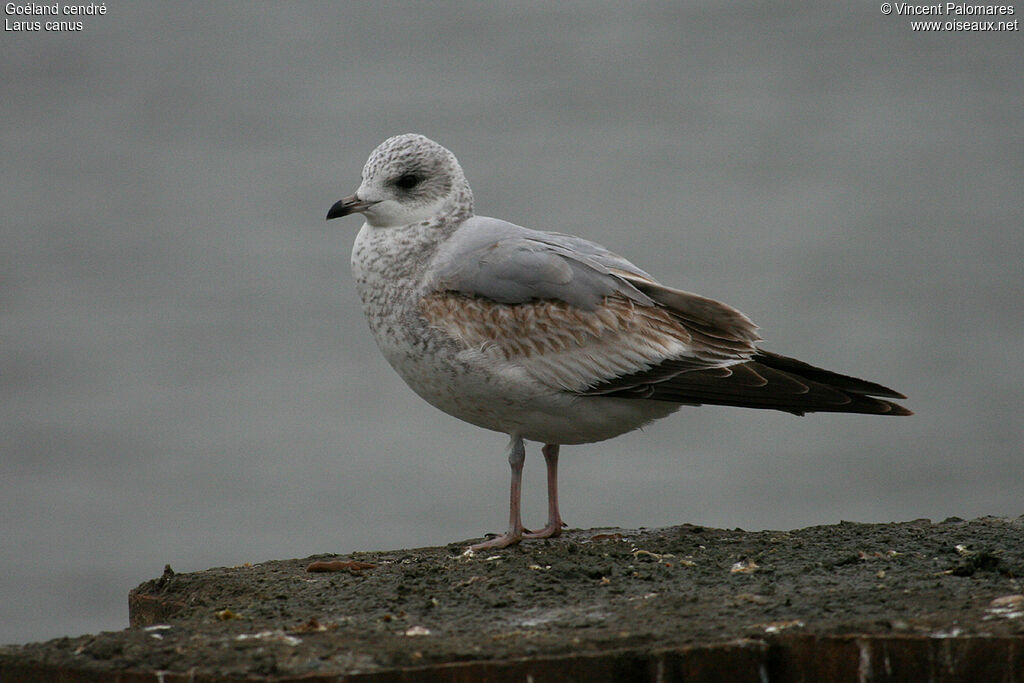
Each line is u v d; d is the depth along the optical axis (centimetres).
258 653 918
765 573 1113
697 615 971
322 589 1150
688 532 1343
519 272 1325
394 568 1228
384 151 1390
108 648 944
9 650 971
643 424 1388
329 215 1388
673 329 1337
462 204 1402
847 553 1176
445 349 1330
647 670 870
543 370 1316
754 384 1308
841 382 1325
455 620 1012
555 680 867
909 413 1297
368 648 920
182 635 994
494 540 1349
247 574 1231
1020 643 838
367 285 1381
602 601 1049
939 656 851
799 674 872
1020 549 1163
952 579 1052
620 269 1380
